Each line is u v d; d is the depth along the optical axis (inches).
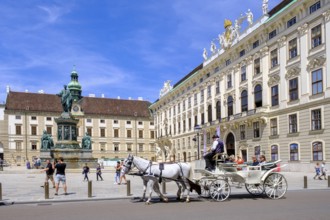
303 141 1505.9
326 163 1370.6
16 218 474.9
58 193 797.2
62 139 1788.9
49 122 3843.5
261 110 1759.4
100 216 480.4
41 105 3892.7
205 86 2491.4
